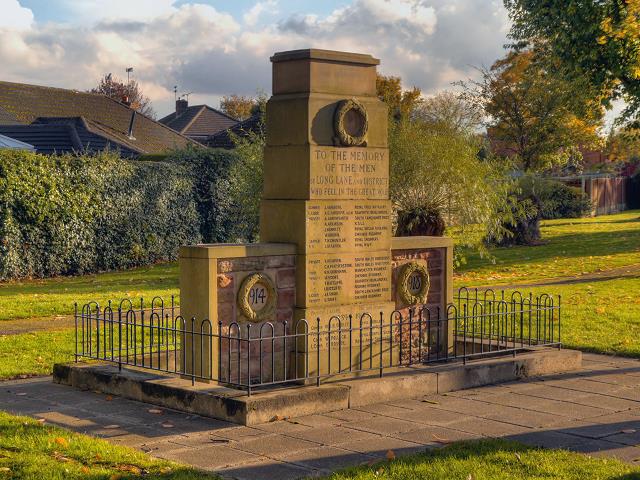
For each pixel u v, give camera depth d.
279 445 7.77
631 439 8.07
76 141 35.50
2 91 41.88
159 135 44.91
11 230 24.30
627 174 67.88
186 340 9.84
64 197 25.62
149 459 7.16
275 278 10.23
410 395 9.84
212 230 31.09
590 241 35.50
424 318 11.87
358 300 10.90
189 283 9.76
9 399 9.72
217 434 8.16
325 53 10.42
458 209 22.98
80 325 15.17
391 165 22.78
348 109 10.55
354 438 8.02
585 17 26.86
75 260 26.05
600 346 13.12
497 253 31.41
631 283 21.44
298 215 10.32
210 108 60.12
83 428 8.38
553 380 10.91
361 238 10.88
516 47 39.59
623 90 28.31
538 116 43.34
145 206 28.47
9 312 16.44
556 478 6.68
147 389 9.46
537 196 34.75
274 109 10.59
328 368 10.03
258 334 10.09
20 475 6.60
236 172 27.22
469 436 8.13
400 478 6.68
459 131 23.64
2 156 24.17
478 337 13.13
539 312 12.54
